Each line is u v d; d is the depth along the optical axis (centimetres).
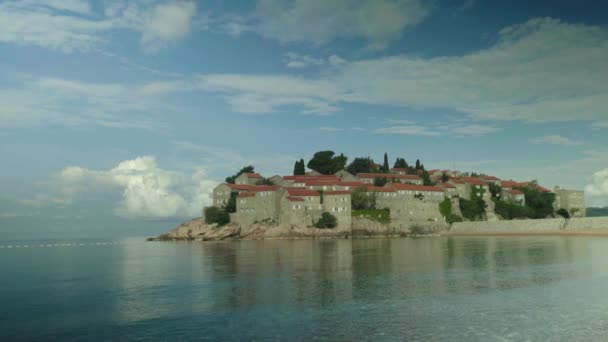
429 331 4075
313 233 19200
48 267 9938
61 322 4669
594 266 7731
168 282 7044
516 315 4534
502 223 19650
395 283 6412
